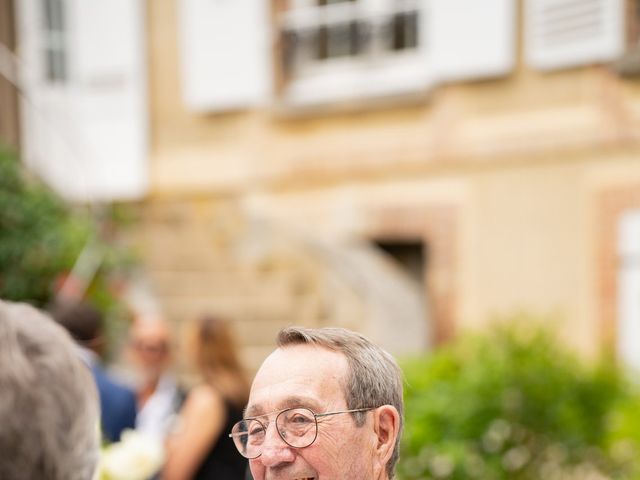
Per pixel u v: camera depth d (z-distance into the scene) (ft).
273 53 27.58
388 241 26.37
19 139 26.30
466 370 16.89
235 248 25.89
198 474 12.70
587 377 17.25
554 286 23.17
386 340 22.86
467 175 24.48
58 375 4.30
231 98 28.09
